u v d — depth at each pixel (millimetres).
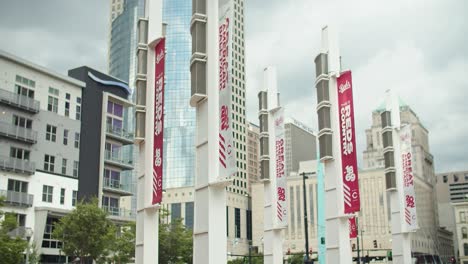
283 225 41844
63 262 60969
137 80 32844
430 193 171625
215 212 23891
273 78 45969
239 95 159250
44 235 59000
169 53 170000
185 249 60781
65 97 65062
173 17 171500
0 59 57906
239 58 159625
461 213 172875
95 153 67625
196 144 25609
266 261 43344
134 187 157000
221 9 24828
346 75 34781
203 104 25328
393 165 48156
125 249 55531
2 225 40625
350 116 34156
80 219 51469
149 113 31594
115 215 66938
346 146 34062
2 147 56562
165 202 156125
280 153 43188
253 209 158000
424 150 170875
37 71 61969
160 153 28922
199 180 25000
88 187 65812
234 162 22812
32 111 60000
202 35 25672
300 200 148500
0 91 56906
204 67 25375
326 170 35219
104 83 70688
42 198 59781
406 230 46594
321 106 35406
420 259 133375
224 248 23750
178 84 168000
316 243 143125
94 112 68688
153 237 30609
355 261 129250
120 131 71750
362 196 144125
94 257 52344
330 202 34625
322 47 36594
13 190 57000
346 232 33719
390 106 49375
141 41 33125
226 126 23547
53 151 62125
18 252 39719
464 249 170000
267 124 45719
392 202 48000
